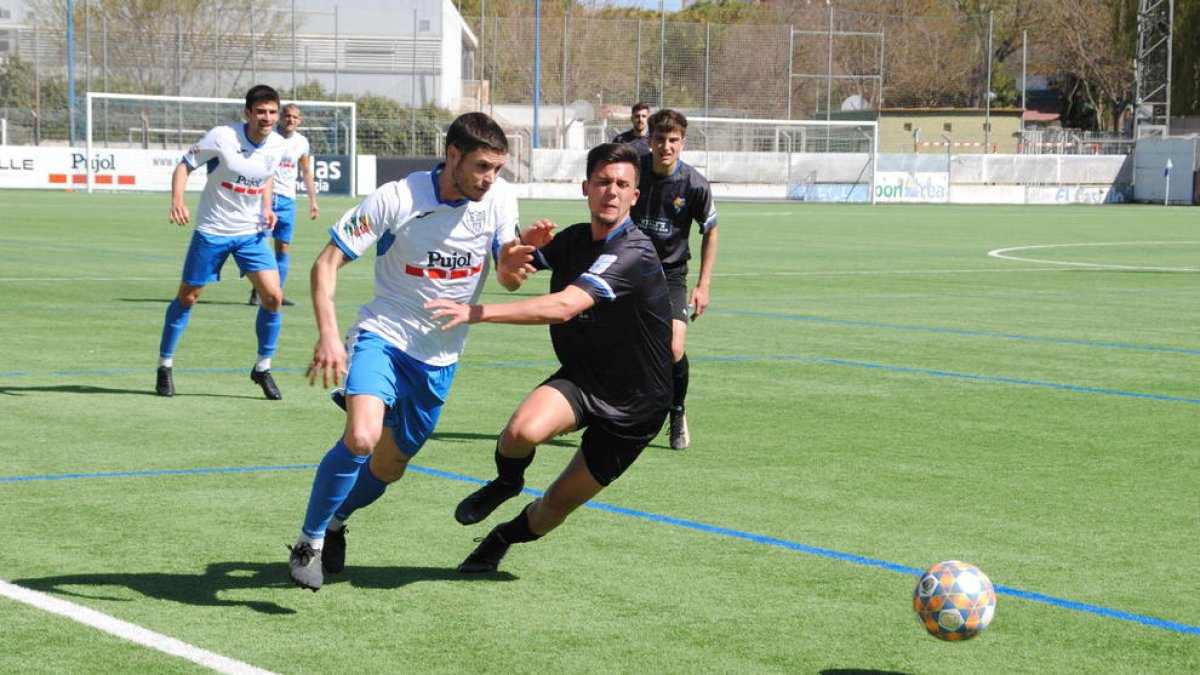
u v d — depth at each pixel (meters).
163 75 48.19
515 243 5.02
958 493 7.07
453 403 9.47
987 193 52.81
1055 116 90.06
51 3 48.28
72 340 12.02
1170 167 53.53
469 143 4.94
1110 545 6.11
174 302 9.34
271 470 7.25
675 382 8.00
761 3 77.50
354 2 51.47
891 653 4.64
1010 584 5.49
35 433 8.06
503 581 5.39
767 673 4.42
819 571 5.61
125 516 6.22
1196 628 4.97
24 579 5.21
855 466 7.69
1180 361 12.22
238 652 4.46
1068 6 74.50
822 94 59.69
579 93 55.38
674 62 54.00
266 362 9.38
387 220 5.07
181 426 8.39
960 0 82.56
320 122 45.34
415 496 6.77
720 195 49.72
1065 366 11.81
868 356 12.23
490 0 67.75
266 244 9.38
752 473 7.46
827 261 23.67
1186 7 57.66
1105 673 4.48
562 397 5.17
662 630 4.82
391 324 5.21
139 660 4.35
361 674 4.29
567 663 4.46
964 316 15.68
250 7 48.75
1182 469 7.74
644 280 5.14
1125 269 22.86
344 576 5.40
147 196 39.34
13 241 23.30
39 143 44.53
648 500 6.80
